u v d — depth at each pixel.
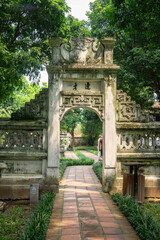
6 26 9.36
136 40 12.88
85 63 7.21
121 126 7.07
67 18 10.40
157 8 6.88
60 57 7.21
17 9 8.53
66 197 6.52
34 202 6.00
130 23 7.64
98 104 7.20
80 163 14.75
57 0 8.69
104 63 7.17
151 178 7.06
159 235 3.77
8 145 7.01
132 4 7.12
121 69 12.54
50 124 7.00
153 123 7.15
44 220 4.29
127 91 12.99
